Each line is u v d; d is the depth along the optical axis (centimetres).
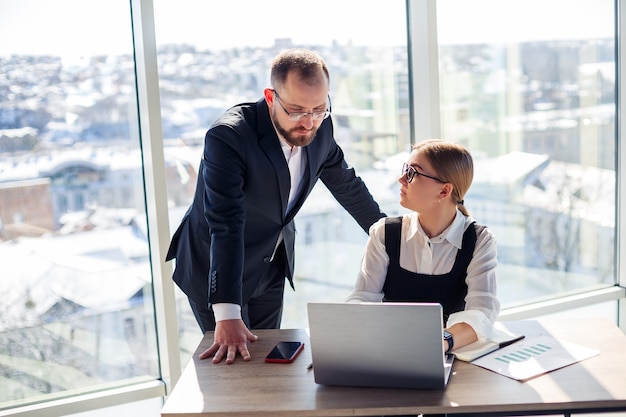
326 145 255
